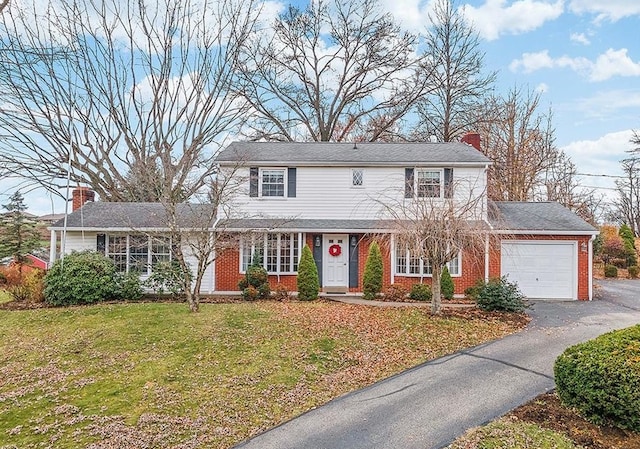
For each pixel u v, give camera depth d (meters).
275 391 7.95
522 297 14.30
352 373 8.92
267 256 18.17
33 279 15.85
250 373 8.74
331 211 18.58
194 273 17.34
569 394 6.64
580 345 6.93
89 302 14.85
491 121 30.61
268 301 15.52
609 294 18.47
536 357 9.67
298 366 9.16
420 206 13.25
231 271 17.95
